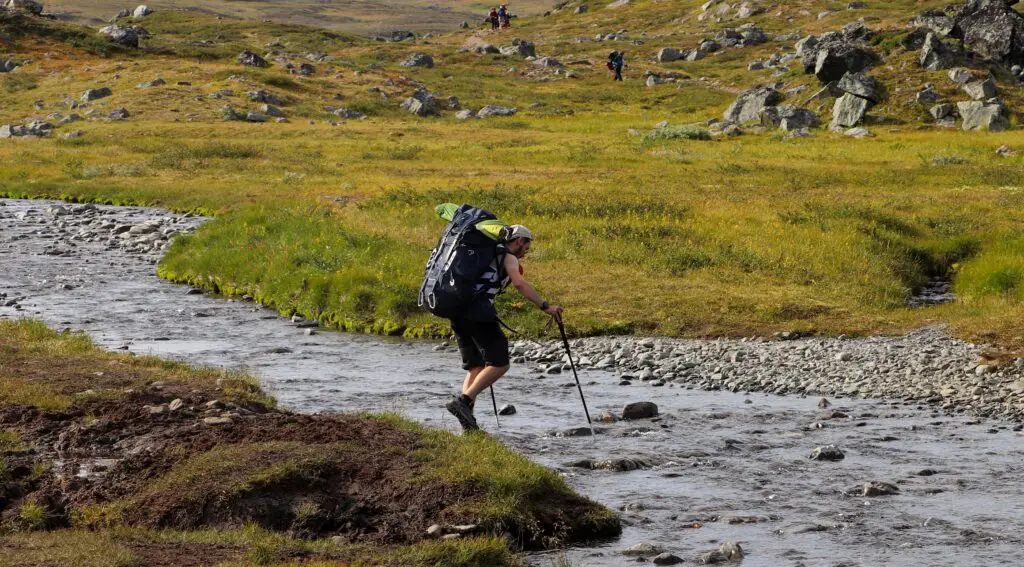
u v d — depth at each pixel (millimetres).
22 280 19656
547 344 14562
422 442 7809
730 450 9328
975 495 8008
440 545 6324
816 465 8852
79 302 17609
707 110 63531
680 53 89750
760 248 20391
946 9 66375
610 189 31625
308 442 7719
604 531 7086
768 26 99625
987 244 21891
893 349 13797
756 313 15875
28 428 8234
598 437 9719
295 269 18375
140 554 5965
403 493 7066
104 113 57344
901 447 9516
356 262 18328
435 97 69500
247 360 13375
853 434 9984
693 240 21359
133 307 17312
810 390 11969
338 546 6422
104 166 39406
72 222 28312
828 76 58625
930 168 37250
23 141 49094
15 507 7004
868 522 7332
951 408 11148
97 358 10828
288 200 30219
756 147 47000
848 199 28766
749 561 6551
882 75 57281
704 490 8070
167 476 7289
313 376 12438
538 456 8984
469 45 96500
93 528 6844
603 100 70938
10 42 73938
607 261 19516
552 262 19375
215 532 6617
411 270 17688
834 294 17094
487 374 8516
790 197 29297
